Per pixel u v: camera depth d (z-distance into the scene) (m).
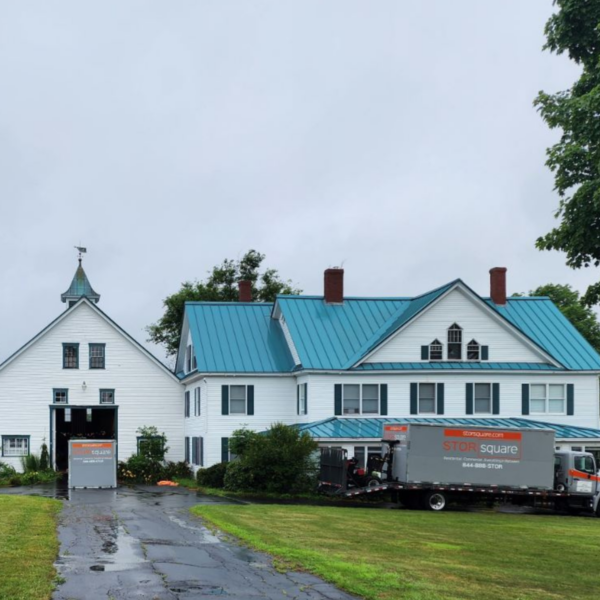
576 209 20.19
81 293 62.78
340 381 45.00
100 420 58.25
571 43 21.47
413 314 45.66
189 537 20.33
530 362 46.56
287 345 49.44
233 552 18.00
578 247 20.41
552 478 34.91
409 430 34.31
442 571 16.44
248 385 47.53
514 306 51.41
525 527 26.72
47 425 53.22
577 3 20.78
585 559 19.45
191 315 51.19
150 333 72.56
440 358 45.91
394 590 14.17
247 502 34.38
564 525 28.62
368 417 45.00
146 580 14.73
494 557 18.86
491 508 36.41
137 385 54.69
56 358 53.81
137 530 21.64
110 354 54.50
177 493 39.41
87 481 43.56
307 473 39.22
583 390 46.72
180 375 58.19
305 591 14.14
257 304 52.88
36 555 16.45
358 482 36.00
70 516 25.16
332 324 48.38
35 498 31.42
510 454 34.81
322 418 44.62
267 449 38.69
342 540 20.42
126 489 42.81
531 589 15.22
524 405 46.16
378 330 48.34
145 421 54.59
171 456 54.62
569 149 20.48
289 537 20.53
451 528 25.02
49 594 13.15
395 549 19.20
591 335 69.00
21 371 53.19
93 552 17.70
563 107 21.14
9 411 52.84
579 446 43.53
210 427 46.84
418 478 34.19
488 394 46.12
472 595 14.23
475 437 34.62
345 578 14.97
